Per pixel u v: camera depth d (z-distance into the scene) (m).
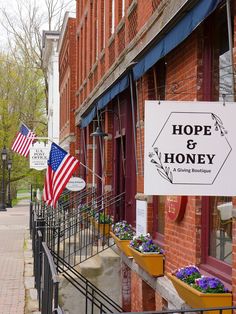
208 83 6.18
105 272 10.12
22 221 24.94
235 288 4.90
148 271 7.52
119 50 11.77
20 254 13.41
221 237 5.72
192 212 6.24
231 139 4.39
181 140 4.41
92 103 14.36
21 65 45.34
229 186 4.38
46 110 47.19
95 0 16.61
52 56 38.03
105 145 13.70
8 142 40.84
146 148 4.43
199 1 5.44
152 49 7.34
